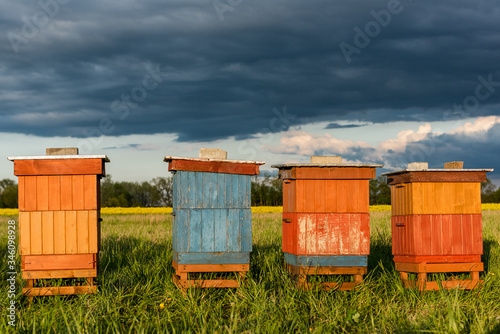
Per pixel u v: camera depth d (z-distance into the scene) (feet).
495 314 22.61
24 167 24.94
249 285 25.72
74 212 25.25
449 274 30.30
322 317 21.75
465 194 28.27
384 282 27.37
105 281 27.58
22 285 26.86
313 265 26.99
